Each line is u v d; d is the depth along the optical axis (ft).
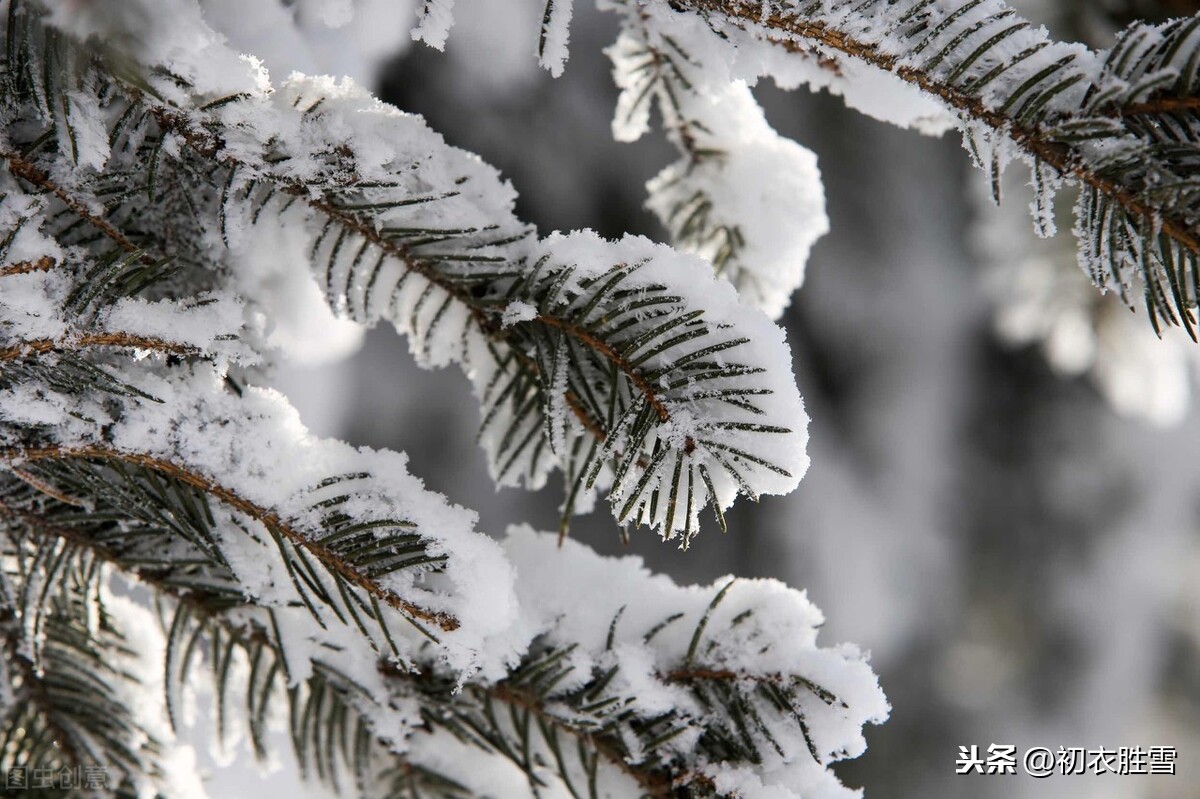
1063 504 7.70
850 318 7.53
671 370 2.59
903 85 2.63
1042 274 4.60
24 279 2.51
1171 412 4.63
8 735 2.76
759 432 2.57
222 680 2.71
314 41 2.81
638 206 6.34
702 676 2.67
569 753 2.70
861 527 7.34
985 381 7.80
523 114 6.11
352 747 2.80
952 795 6.97
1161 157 2.56
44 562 2.64
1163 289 2.59
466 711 2.71
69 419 2.53
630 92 2.92
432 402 6.51
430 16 2.55
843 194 7.18
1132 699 7.35
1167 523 7.64
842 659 2.66
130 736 2.78
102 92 2.52
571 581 2.74
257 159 2.58
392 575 2.58
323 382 6.02
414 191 2.65
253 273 2.68
